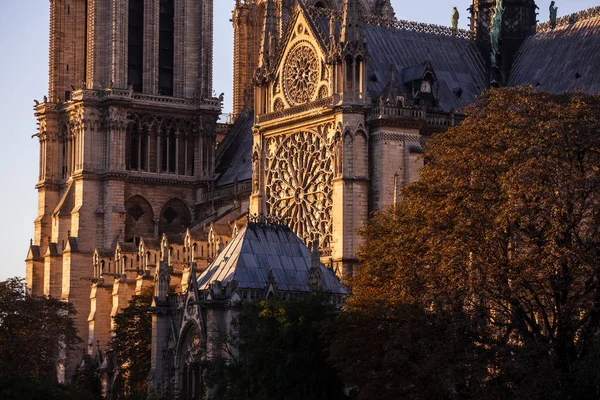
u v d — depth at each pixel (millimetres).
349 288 169625
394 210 158125
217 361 155375
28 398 161500
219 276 166500
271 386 150250
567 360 129125
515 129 134625
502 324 129875
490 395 125125
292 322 151750
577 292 128500
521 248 132125
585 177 130250
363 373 139500
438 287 133125
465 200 133750
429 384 133375
